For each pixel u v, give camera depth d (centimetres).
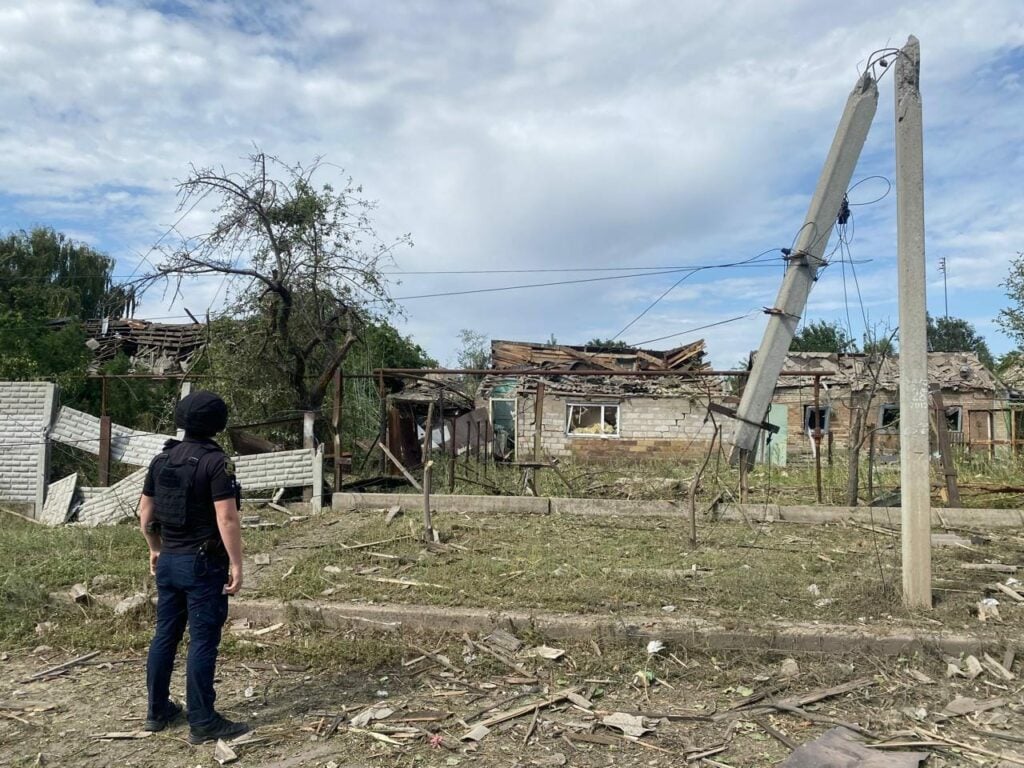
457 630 527
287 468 969
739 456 1069
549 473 1480
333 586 605
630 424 2305
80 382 1438
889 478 1412
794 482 1390
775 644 493
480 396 2494
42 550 723
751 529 874
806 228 1088
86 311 2841
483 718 402
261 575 650
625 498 1181
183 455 383
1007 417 2266
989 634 498
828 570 676
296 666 473
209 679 374
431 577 633
